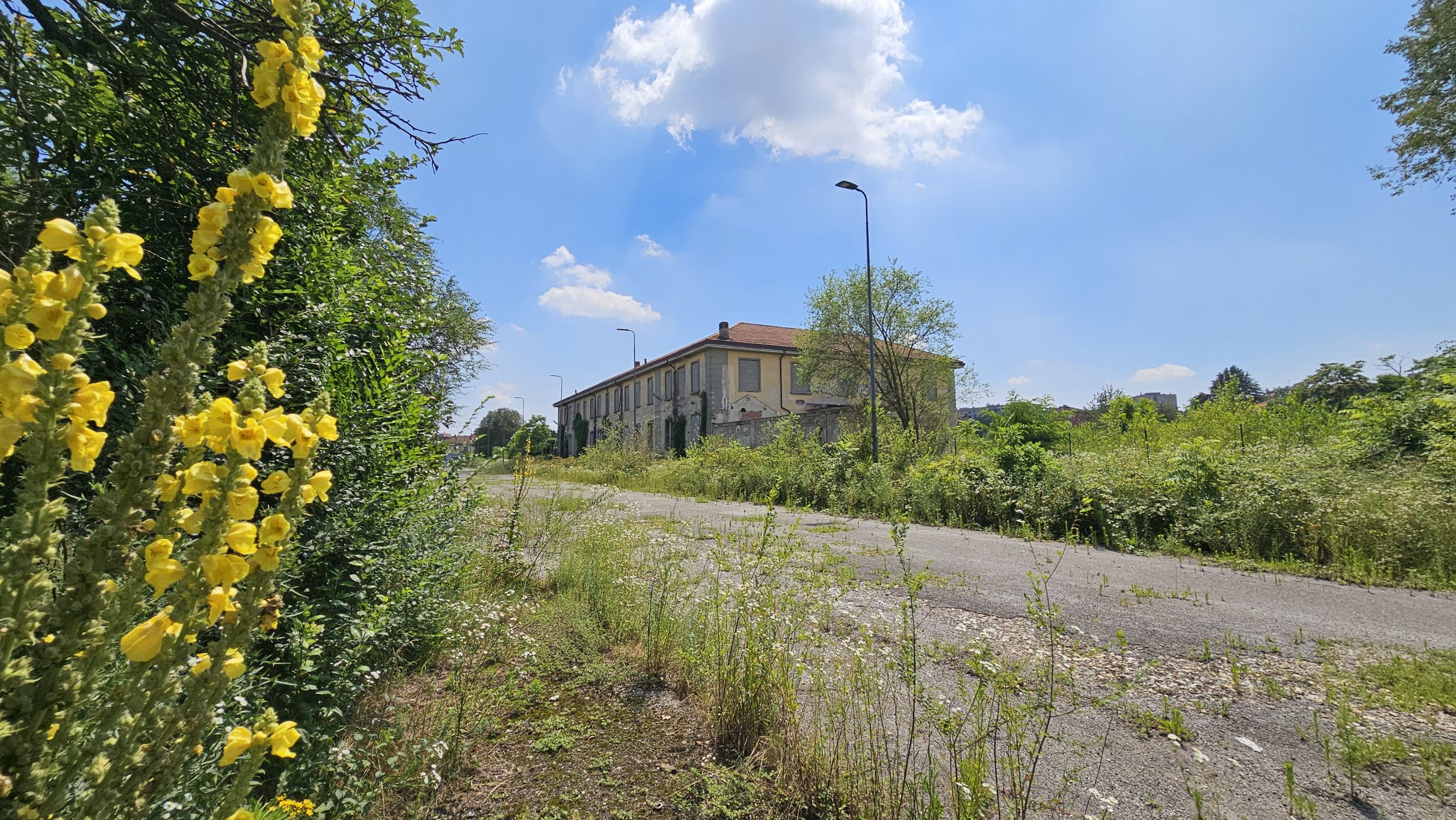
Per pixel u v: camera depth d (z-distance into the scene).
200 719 1.11
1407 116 14.88
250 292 3.15
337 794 2.32
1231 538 7.88
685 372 37.97
